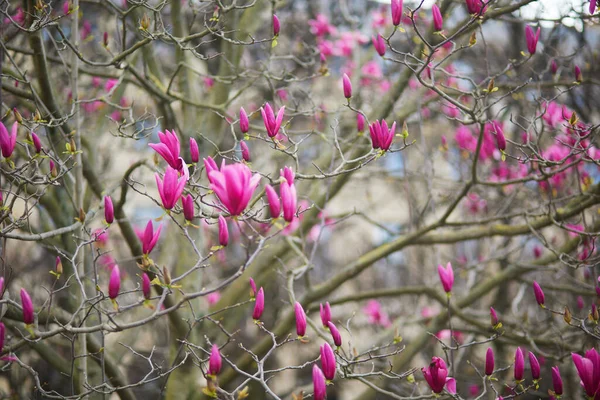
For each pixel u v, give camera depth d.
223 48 6.07
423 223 5.66
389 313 8.51
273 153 7.57
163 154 2.90
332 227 10.98
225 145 8.61
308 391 7.44
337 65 8.52
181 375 5.67
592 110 6.74
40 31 4.41
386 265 10.82
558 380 2.89
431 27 5.41
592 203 4.71
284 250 6.22
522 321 5.82
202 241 5.88
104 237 7.03
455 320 7.70
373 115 5.88
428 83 3.96
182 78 5.96
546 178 4.27
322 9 8.82
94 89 6.94
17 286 7.77
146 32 3.96
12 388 5.89
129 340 6.37
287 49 8.04
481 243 8.18
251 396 7.56
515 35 7.42
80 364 4.42
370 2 8.42
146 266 2.88
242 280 6.21
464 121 3.92
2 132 3.12
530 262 5.86
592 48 7.15
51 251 5.20
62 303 6.57
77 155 4.65
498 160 6.10
